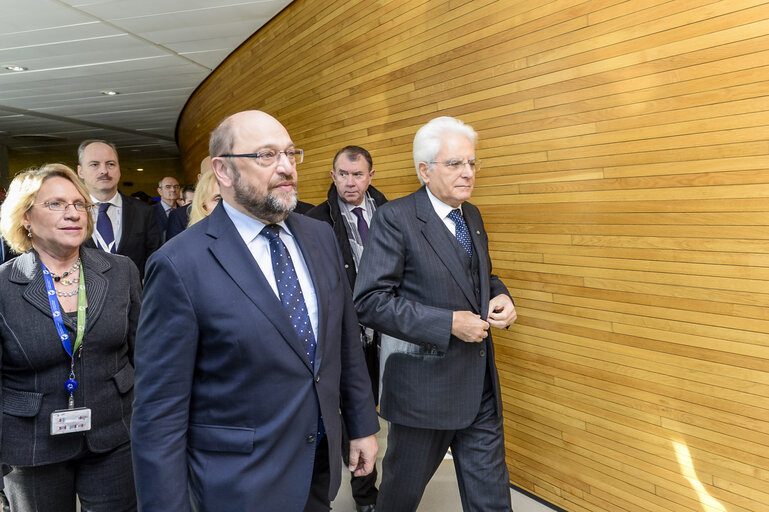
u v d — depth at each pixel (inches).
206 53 249.0
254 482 56.0
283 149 58.0
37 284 76.7
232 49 243.3
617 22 89.0
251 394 56.7
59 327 76.0
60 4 186.5
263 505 56.1
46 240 77.3
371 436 69.8
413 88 134.3
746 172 75.6
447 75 124.0
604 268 95.7
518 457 118.4
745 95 74.8
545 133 103.0
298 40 185.6
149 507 53.2
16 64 255.1
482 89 115.1
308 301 61.9
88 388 77.6
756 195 74.9
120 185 794.8
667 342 87.2
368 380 71.3
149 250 157.8
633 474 94.2
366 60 151.3
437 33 125.6
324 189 179.9
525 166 108.0
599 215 95.5
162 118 415.8
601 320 97.1
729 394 80.0
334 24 163.5
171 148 592.7
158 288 56.4
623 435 95.3
